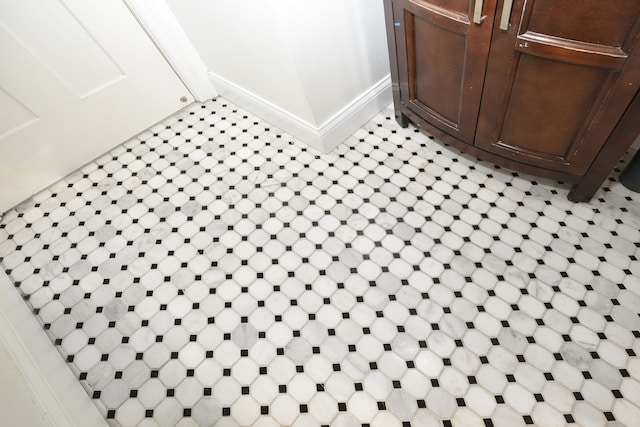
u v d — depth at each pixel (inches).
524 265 66.4
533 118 59.7
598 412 53.3
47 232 82.0
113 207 85.0
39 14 70.7
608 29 43.6
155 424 58.9
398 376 59.4
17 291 72.4
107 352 65.9
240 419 58.4
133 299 71.4
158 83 95.0
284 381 60.9
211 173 88.7
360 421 56.5
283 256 73.8
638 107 49.6
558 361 57.5
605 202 70.7
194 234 79.0
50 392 52.3
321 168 85.6
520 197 74.4
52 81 78.5
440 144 85.4
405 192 78.9
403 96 78.6
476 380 57.7
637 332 58.1
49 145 85.1
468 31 54.0
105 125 91.4
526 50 50.5
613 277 63.1
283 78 74.7
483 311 63.1
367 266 70.5
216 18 75.1
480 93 61.3
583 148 59.0
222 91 102.3
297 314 66.9
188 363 63.9
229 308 68.8
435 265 68.8
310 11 63.7
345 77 79.7
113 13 79.3
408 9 59.8
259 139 94.0
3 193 83.3
